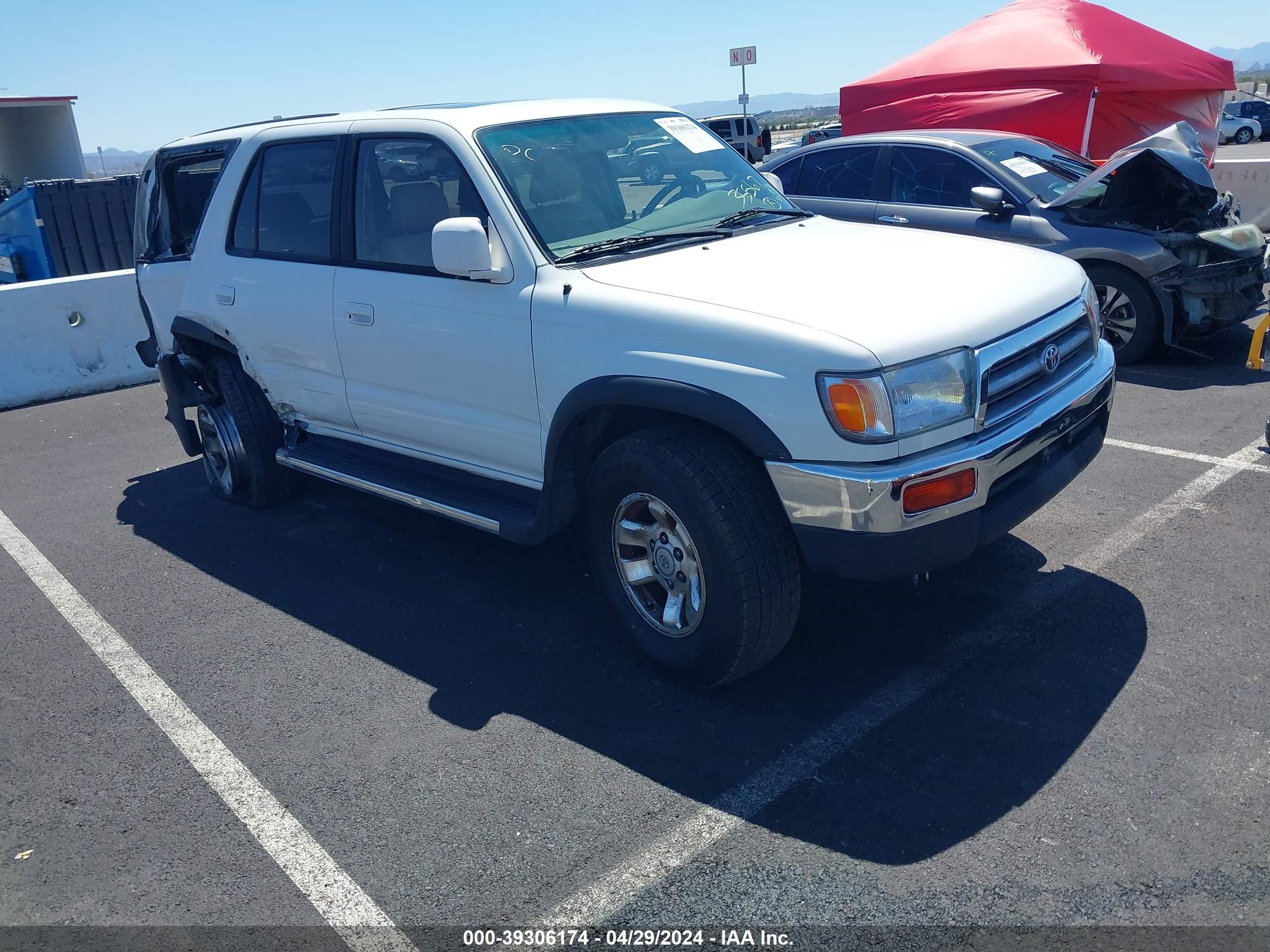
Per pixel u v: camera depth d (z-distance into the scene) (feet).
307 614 14.60
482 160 12.86
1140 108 38.52
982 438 10.36
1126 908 8.13
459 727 11.46
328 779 10.71
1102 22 40.14
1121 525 15.21
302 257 15.52
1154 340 23.44
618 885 8.85
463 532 17.21
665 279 11.59
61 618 15.12
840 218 26.35
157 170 19.20
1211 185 22.20
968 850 8.89
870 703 11.25
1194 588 13.14
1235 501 15.78
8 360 28.99
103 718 12.30
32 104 80.28
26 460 23.80
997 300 10.92
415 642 13.53
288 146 15.87
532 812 9.91
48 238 43.86
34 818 10.50
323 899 9.00
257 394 17.94
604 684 12.14
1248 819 8.96
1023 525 15.47
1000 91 39.40
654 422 12.05
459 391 13.29
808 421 9.85
